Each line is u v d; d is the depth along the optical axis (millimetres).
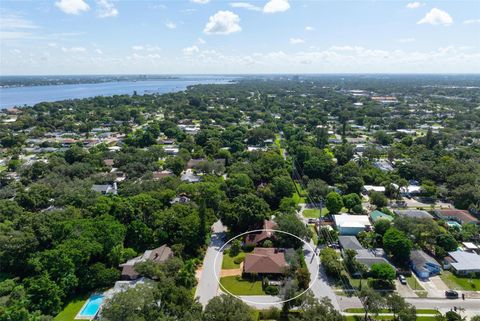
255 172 128750
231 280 73250
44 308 61750
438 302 66688
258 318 61250
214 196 101375
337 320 51938
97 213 87625
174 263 72062
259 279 73438
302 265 78250
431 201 117625
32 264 69750
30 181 128500
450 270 77875
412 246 82125
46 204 106250
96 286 70812
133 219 87500
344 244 85750
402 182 119000
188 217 86438
